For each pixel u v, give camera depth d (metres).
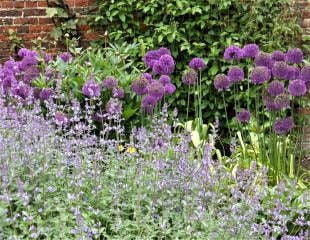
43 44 6.38
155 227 2.79
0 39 6.27
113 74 5.11
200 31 6.20
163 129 3.67
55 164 3.23
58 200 2.84
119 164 3.27
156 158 3.18
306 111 5.67
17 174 2.98
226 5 6.05
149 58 4.66
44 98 4.37
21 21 6.30
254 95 5.90
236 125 5.75
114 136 4.71
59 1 6.36
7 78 4.25
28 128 3.19
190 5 6.15
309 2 6.14
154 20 6.30
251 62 5.92
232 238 2.80
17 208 2.72
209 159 3.15
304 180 4.35
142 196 2.96
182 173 3.15
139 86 4.05
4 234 2.62
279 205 2.98
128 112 4.70
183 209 2.97
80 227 2.57
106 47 6.25
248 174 3.13
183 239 2.74
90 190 3.04
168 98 6.05
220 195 3.10
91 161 3.30
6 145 3.03
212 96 6.11
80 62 5.46
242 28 6.15
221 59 6.09
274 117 4.17
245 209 2.96
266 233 2.85
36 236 2.53
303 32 6.18
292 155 4.27
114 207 2.95
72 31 6.43
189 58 6.18
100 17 6.31
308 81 4.09
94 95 4.15
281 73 3.99
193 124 4.73
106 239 2.85
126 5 6.29
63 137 3.71
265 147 4.21
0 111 3.32
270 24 6.08
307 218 3.45
